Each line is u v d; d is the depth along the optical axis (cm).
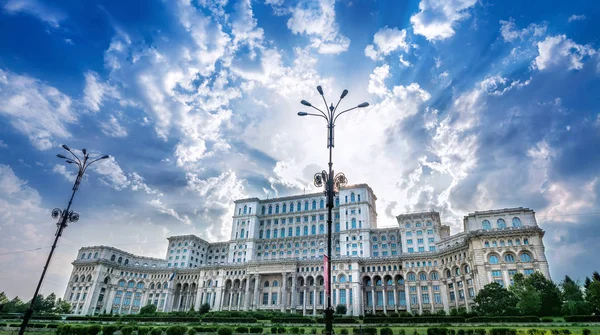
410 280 11700
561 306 7450
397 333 5712
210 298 13688
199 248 16662
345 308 11138
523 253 9281
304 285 12562
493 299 7594
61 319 9762
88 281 14375
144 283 15425
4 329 6612
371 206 14712
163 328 5597
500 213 10394
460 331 5038
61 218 4416
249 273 13275
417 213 13038
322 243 14138
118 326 5572
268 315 9331
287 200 15875
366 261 12500
